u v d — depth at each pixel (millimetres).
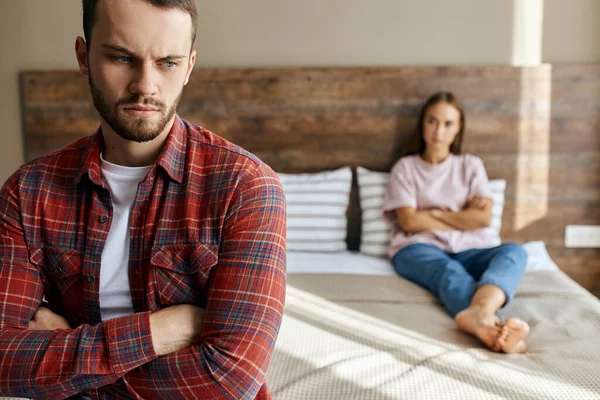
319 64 3146
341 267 2740
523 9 3070
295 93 3117
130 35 971
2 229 1142
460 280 2262
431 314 2178
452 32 3098
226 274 1061
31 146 3170
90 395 1101
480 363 1730
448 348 1860
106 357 1029
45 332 1060
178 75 1023
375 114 3111
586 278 3170
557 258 3168
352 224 3172
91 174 1097
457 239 2734
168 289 1086
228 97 3127
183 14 1001
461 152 3111
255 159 1141
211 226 1078
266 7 3117
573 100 3057
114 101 1007
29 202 1135
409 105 3098
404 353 1803
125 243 1108
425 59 3121
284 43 3139
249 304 1047
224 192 1083
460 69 3064
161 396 1055
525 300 2273
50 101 3137
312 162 3158
